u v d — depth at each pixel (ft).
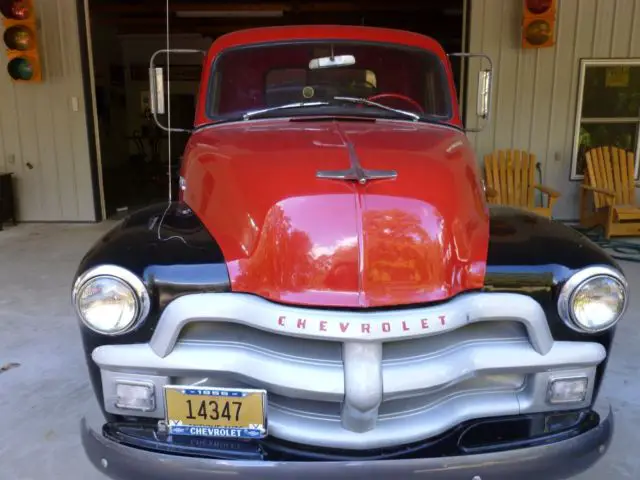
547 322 5.96
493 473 5.61
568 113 23.16
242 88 9.90
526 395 6.16
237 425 5.67
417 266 5.79
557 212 23.98
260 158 6.94
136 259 5.86
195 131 9.50
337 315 5.55
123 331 5.78
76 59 23.13
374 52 10.02
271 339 5.82
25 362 10.96
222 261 5.92
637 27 22.39
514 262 6.05
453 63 34.17
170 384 5.88
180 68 39.78
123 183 35.60
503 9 22.38
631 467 7.87
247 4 31.81
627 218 20.18
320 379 5.53
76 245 20.36
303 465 5.47
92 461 5.89
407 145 7.50
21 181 24.17
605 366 6.34
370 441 5.70
